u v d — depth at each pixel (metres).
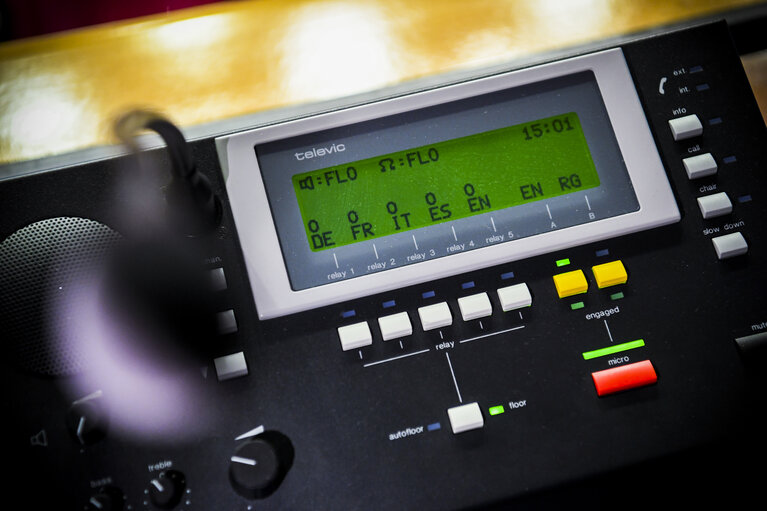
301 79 0.67
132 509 0.47
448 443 0.48
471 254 0.51
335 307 0.51
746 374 0.50
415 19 0.69
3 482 0.48
